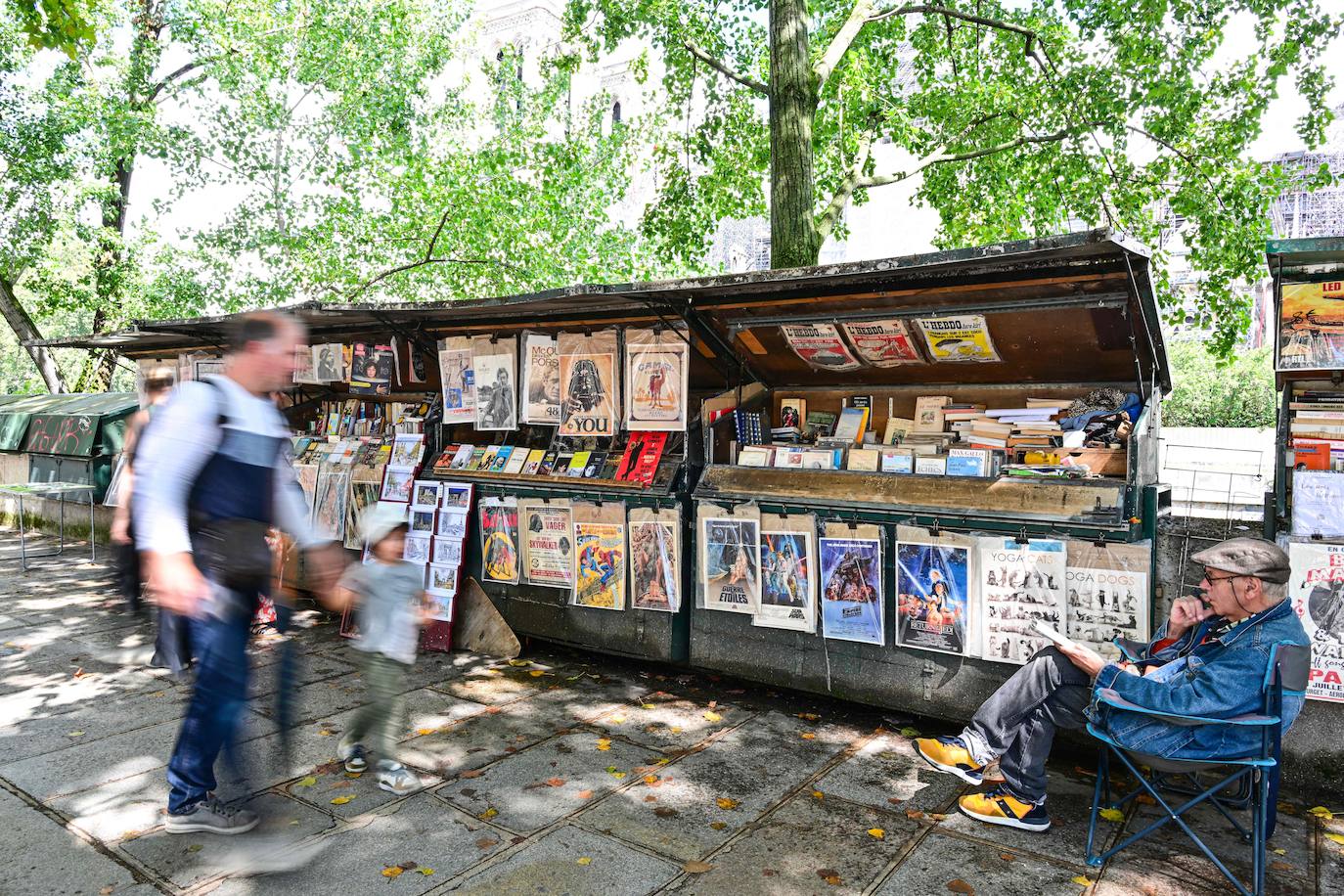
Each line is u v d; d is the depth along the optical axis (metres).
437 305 5.37
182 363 8.44
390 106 16.62
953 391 4.96
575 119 16.61
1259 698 2.70
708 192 11.80
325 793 3.43
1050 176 11.23
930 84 11.83
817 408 5.45
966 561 3.96
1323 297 3.39
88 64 15.38
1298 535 3.41
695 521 4.82
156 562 2.58
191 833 3.06
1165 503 4.39
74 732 4.12
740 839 3.09
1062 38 10.41
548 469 5.44
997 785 3.40
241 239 16.86
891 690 4.23
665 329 4.96
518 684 4.95
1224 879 2.84
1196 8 9.41
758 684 5.01
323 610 6.59
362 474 6.23
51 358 16.39
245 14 15.56
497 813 3.28
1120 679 2.88
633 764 3.79
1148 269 3.44
